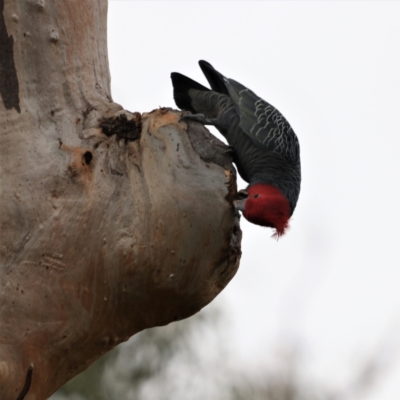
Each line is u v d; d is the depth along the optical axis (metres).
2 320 9.80
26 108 10.48
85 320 10.17
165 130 10.20
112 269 10.02
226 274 10.49
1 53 10.53
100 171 10.16
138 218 10.00
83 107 10.73
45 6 10.71
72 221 9.98
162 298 10.38
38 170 10.13
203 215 9.87
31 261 9.95
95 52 11.26
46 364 10.12
